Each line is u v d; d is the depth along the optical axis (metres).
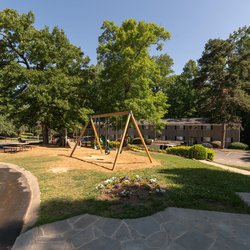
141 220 4.29
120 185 6.39
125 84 21.97
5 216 4.80
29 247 3.50
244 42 35.81
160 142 37.59
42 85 18.11
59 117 21.91
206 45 35.97
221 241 3.53
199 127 41.38
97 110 24.39
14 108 19.33
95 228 4.04
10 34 19.98
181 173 8.68
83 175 8.23
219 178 8.02
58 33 22.08
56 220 4.40
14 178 8.34
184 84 50.66
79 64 24.00
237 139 38.09
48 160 12.20
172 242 3.53
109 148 15.63
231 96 33.34
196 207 4.90
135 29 19.92
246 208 4.88
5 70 18.16
